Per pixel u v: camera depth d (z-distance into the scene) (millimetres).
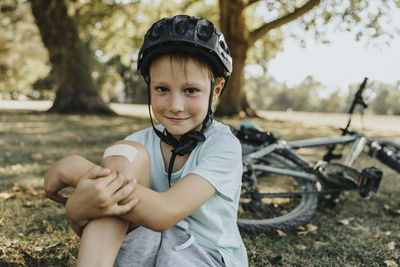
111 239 878
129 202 875
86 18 13234
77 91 10578
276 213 2352
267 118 13000
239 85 11812
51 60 10555
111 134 5711
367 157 4395
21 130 5824
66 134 5523
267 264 1673
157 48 950
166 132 1115
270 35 14547
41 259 1566
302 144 2594
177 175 1096
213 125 1166
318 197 2602
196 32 938
